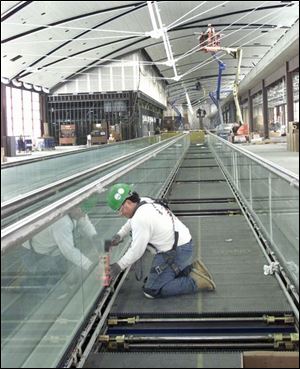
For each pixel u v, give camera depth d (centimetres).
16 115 1981
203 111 4094
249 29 1748
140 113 2256
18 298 233
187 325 350
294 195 330
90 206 350
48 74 2050
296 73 1752
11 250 216
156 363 292
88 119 2261
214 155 1628
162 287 387
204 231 626
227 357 296
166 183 964
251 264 472
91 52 1914
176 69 2834
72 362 288
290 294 371
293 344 321
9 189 464
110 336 337
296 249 335
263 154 952
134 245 380
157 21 1284
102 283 377
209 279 396
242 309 360
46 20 1177
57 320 279
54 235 278
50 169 590
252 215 632
